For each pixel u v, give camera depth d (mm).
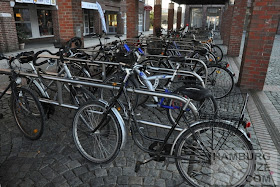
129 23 8492
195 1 16156
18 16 12797
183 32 9766
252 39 4805
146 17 26891
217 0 14906
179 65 3434
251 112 3846
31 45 12164
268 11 4555
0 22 9406
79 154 2695
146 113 3814
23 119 3469
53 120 3479
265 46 4762
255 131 3234
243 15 8898
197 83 3523
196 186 2141
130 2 8234
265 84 5520
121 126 2256
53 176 2330
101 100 2406
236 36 9258
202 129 2053
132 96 3215
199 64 4809
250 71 5016
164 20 39438
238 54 9477
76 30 5902
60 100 3115
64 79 2883
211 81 4367
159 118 3654
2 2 9391
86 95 2992
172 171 2443
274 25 4590
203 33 12578
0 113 3549
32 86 3387
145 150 2430
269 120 3572
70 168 2455
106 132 2705
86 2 15828
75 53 4578
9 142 2908
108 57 5055
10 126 3287
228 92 4145
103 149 2742
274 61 8312
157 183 2268
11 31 9922
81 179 2299
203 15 26625
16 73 3047
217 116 2066
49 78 2998
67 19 5727
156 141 2449
